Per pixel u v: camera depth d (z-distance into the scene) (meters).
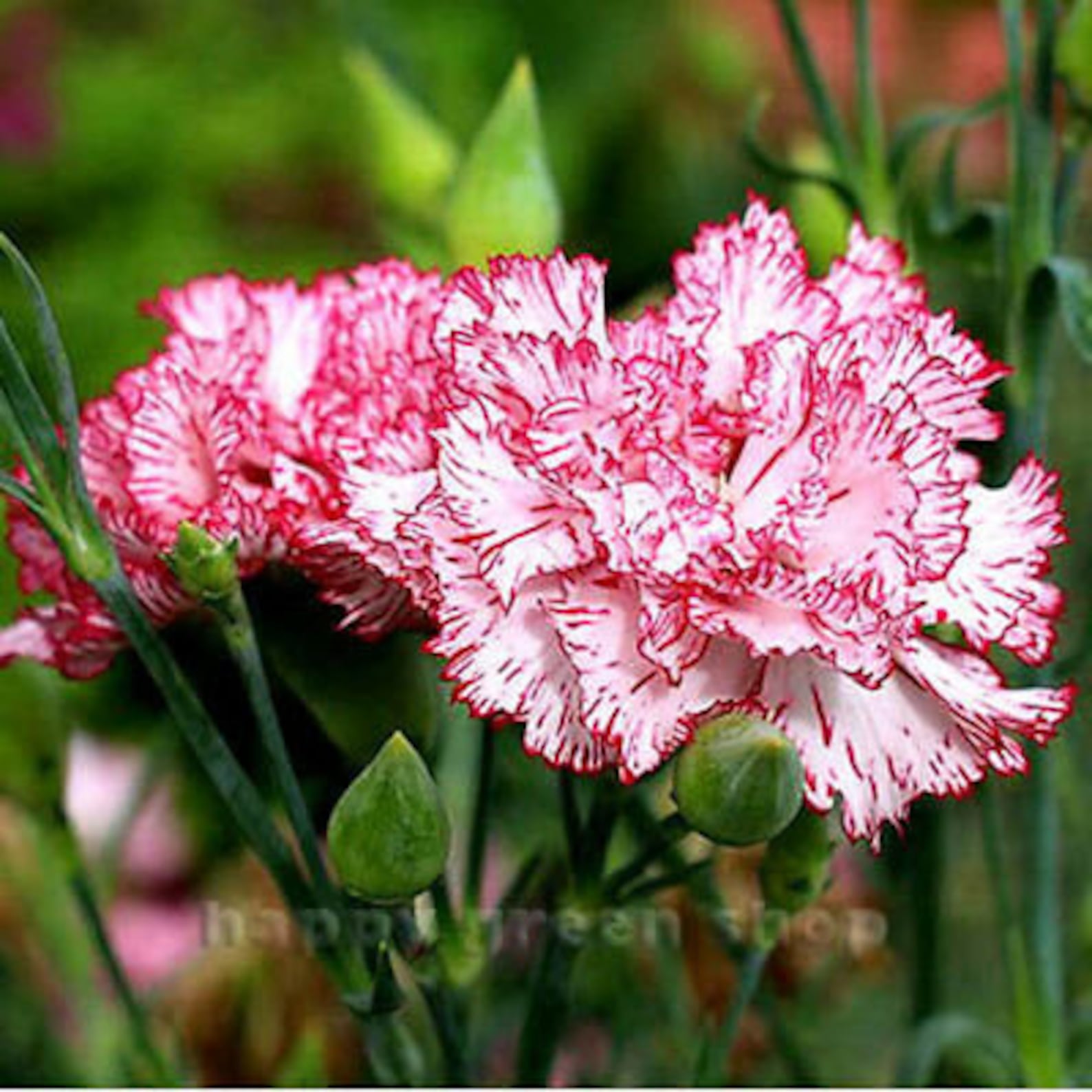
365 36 0.40
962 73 0.57
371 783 0.27
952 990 0.40
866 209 0.34
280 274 0.75
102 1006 0.34
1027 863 0.33
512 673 0.26
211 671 0.30
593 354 0.26
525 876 0.30
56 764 0.31
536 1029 0.29
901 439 0.26
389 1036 0.29
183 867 0.41
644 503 0.26
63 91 0.80
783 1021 0.34
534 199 0.31
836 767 0.26
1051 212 0.33
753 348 0.27
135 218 0.78
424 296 0.29
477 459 0.26
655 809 0.32
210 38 0.83
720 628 0.26
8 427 0.27
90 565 0.27
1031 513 0.27
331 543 0.27
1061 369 0.45
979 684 0.27
